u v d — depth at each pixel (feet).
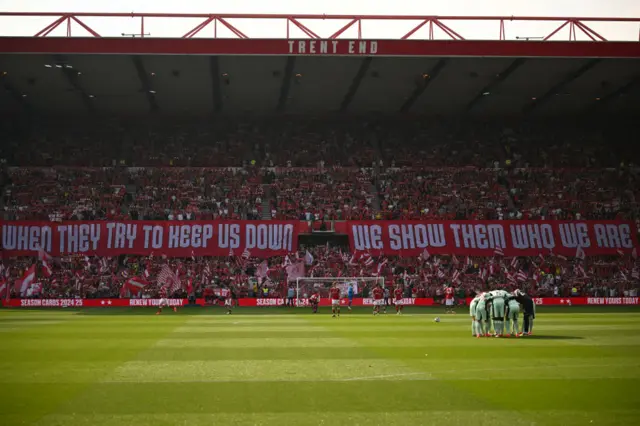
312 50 187.32
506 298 98.17
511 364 66.64
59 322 130.93
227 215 227.20
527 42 188.75
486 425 40.70
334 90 230.68
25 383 55.21
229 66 204.44
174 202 232.53
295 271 209.36
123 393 50.67
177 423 41.27
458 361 69.00
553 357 72.38
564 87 227.61
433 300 207.92
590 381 56.24
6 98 236.22
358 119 268.00
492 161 257.34
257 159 254.68
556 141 266.98
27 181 237.04
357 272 212.43
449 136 267.39
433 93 234.38
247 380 56.54
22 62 199.41
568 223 225.76
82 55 192.65
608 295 210.79
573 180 250.37
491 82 221.87
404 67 206.18
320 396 49.39
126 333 104.47
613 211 236.84
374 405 46.24
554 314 159.63
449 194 241.76
